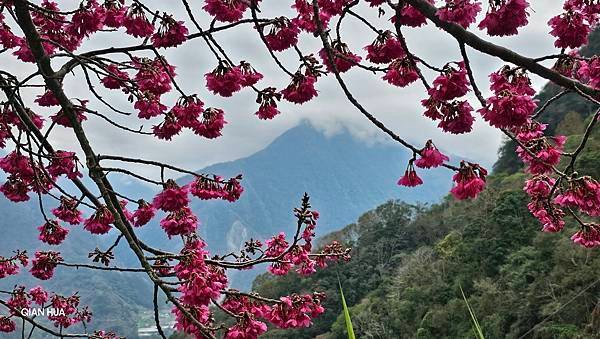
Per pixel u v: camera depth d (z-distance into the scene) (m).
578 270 31.80
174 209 3.14
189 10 2.85
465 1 2.25
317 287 60.50
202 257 2.89
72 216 4.09
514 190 47.00
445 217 68.69
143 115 3.42
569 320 30.44
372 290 61.22
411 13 2.94
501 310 35.88
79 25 3.35
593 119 2.87
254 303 3.63
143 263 2.66
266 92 3.30
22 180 3.99
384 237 69.75
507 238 43.84
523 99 2.33
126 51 3.31
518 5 2.19
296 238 3.35
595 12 2.89
